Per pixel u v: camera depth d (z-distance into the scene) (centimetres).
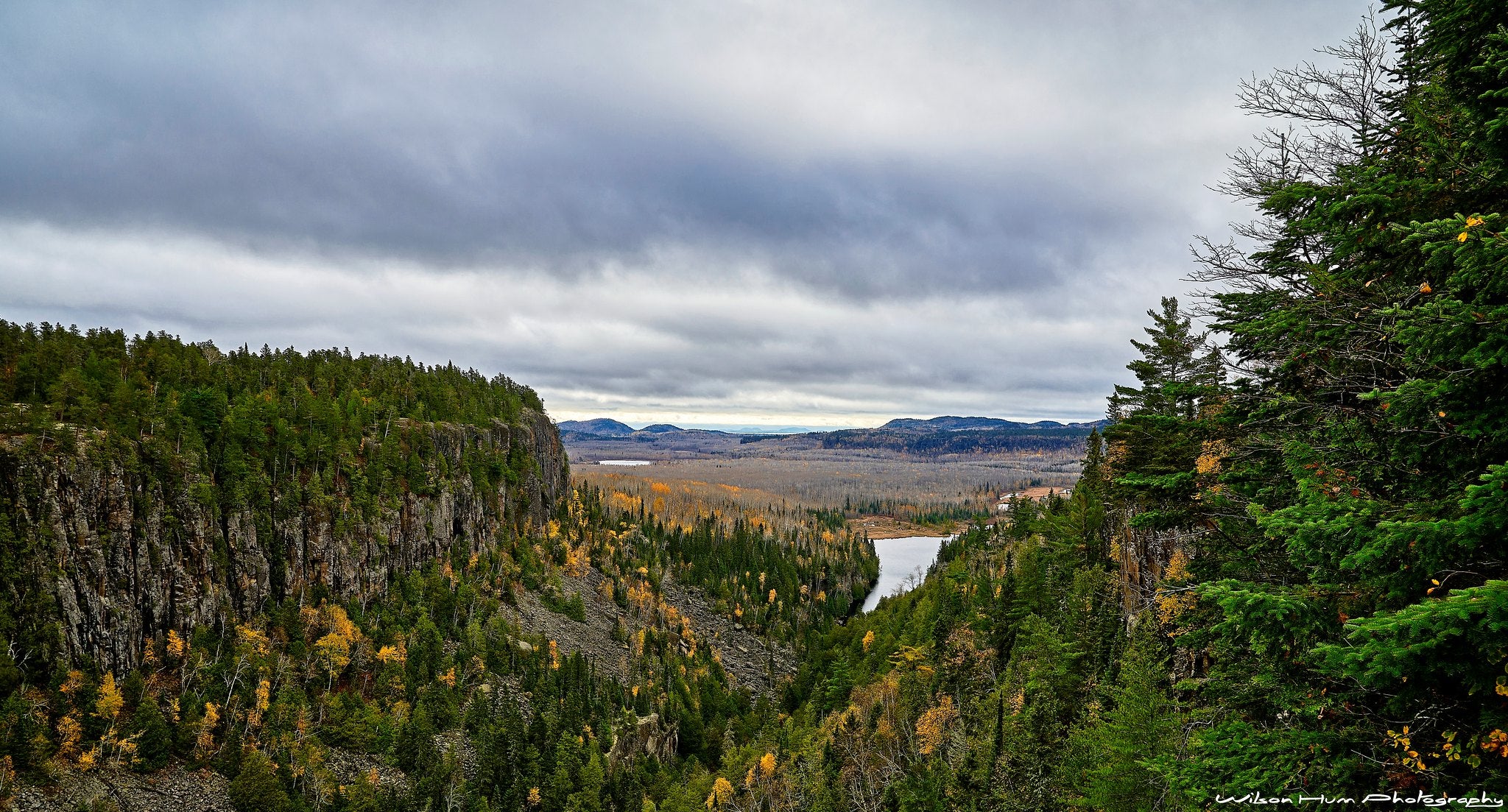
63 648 8475
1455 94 1301
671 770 11394
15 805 6938
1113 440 3525
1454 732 1094
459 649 12544
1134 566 4891
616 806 9700
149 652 9512
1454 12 1216
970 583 9631
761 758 9050
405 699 11088
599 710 12000
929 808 4603
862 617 15500
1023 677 5116
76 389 10219
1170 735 2558
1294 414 1650
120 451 9694
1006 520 15712
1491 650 921
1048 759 3641
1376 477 1346
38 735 7394
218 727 8894
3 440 8794
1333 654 994
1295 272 1758
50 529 8719
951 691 6712
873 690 9069
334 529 12950
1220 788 1282
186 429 11025
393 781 9300
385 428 15875
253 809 7994
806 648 18150
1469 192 1253
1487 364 980
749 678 17350
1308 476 1334
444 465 16750
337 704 9881
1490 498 959
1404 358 1234
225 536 11056
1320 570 1288
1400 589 1105
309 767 8681
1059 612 5241
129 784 7744
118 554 9356
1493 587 853
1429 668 994
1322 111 1700
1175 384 1961
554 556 19600
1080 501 6191
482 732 10012
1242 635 1298
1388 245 1380
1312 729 1321
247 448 12206
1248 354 1823
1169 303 3447
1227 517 1955
